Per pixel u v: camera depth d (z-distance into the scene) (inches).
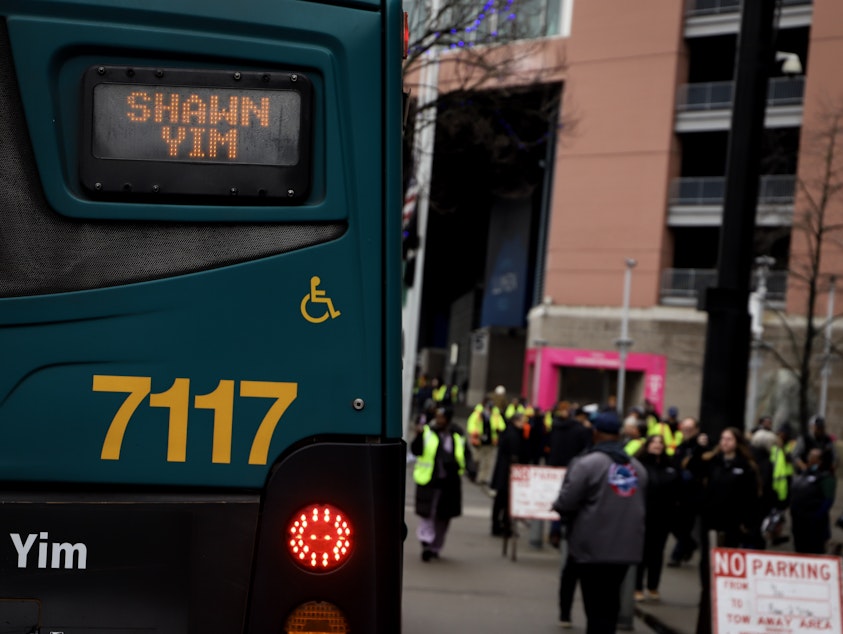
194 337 166.1
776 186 1728.6
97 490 163.9
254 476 164.7
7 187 166.2
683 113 1968.5
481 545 690.8
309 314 168.1
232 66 170.2
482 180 1968.5
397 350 169.5
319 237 169.6
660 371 1961.1
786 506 724.0
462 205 2357.3
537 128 1518.2
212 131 168.7
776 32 470.9
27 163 167.0
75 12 167.8
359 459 164.4
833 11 1742.1
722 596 365.4
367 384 167.6
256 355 166.7
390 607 162.4
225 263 167.8
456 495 606.9
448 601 492.4
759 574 366.9
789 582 366.6
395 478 165.8
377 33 171.9
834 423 1685.5
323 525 162.4
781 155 1700.3
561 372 2063.2
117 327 165.2
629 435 526.0
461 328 3661.4
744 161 467.2
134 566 160.2
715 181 1959.9
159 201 167.9
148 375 165.0
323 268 169.0
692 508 617.9
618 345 1825.8
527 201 2356.1
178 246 167.5
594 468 361.4
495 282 2454.5
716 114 1939.0
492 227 2488.9
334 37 171.0
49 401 163.3
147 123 167.9
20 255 165.3
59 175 166.9
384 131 171.5
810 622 364.8
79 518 160.2
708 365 480.1
